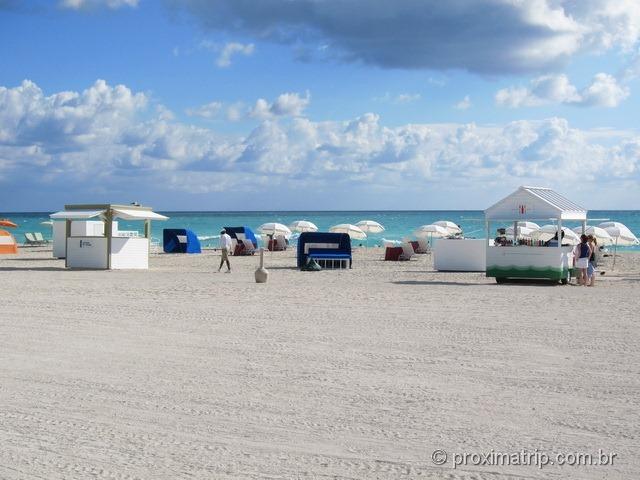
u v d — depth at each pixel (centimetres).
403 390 842
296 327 1331
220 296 1892
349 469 584
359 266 3369
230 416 735
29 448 635
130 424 707
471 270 2988
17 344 1149
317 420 720
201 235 8556
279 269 3111
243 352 1080
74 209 3116
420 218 17238
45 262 3584
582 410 755
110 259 3056
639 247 6234
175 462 599
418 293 1981
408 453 622
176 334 1249
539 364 990
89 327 1333
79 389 848
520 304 1706
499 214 2425
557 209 2339
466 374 927
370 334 1249
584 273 2311
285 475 570
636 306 1664
